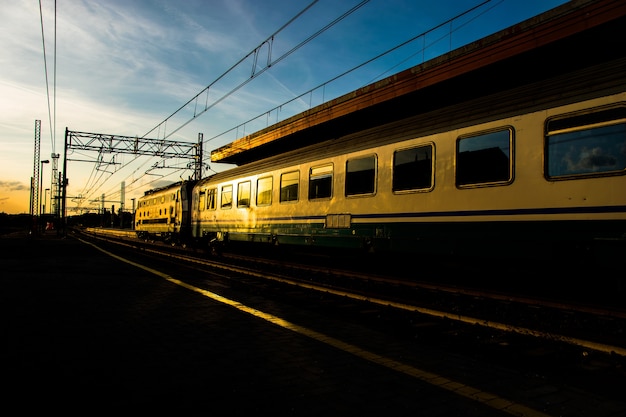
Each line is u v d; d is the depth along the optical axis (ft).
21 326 18.31
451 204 27.43
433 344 17.42
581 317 20.11
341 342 17.08
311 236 39.50
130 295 26.58
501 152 24.95
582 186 21.34
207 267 44.80
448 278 37.91
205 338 17.15
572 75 23.06
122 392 11.60
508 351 16.37
